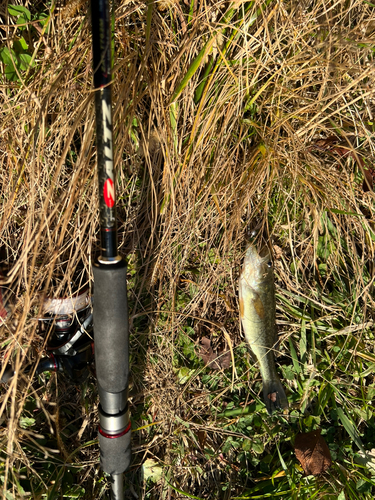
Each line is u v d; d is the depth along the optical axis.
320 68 0.48
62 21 0.42
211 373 0.53
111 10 0.42
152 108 0.44
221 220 0.51
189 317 0.53
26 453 0.46
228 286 0.53
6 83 0.43
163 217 0.49
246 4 0.45
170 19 0.45
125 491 0.49
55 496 0.44
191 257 0.52
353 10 0.50
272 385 0.52
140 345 0.51
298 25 0.47
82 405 0.49
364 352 0.54
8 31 0.41
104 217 0.30
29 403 0.47
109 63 0.28
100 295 0.32
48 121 0.45
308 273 0.56
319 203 0.52
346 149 0.52
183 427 0.51
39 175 0.43
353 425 0.51
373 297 0.56
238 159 0.50
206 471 0.51
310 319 0.55
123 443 0.37
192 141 0.46
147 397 0.51
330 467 0.50
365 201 0.54
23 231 0.44
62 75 0.40
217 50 0.45
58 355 0.43
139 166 0.49
